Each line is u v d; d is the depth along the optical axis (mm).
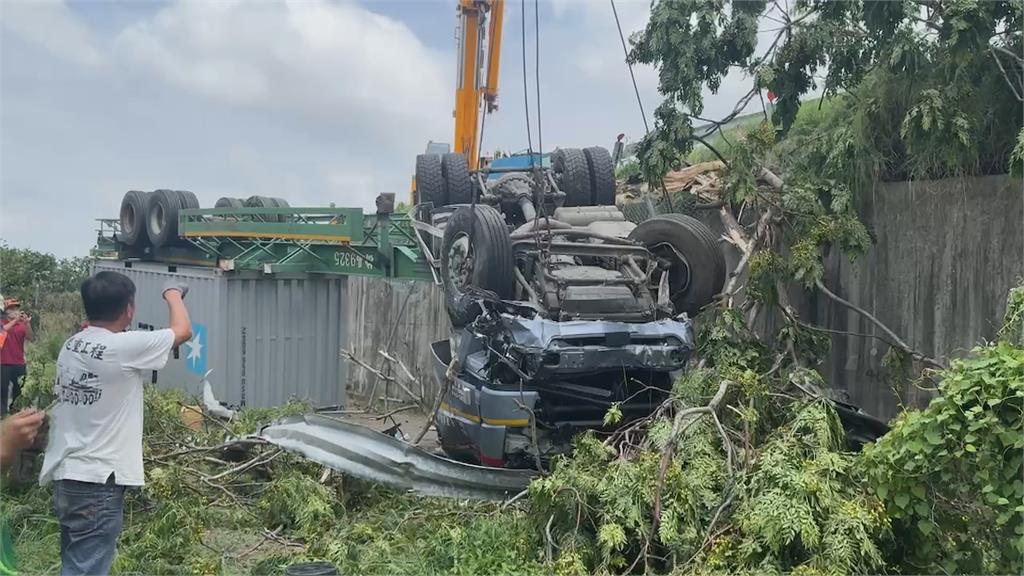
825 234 8922
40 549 6117
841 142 9469
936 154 8766
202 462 8062
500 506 6777
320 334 12867
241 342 12195
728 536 5465
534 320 7754
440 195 11289
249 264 12266
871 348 9477
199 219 14328
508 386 7973
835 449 6227
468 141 13984
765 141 9656
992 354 5402
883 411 9328
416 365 13836
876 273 9461
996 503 4961
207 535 6703
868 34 9531
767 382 7684
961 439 5145
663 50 9789
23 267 18297
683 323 8125
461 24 13977
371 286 14898
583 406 8133
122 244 16109
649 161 9867
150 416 8586
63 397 4762
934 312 8922
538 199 8273
